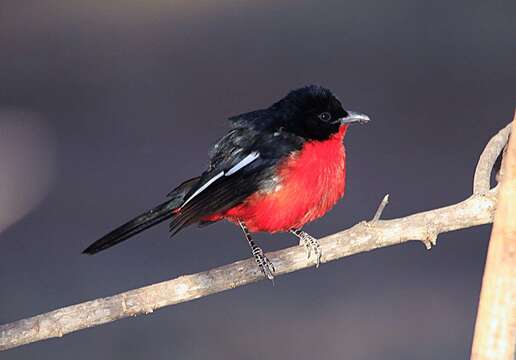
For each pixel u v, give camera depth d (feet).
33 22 72.33
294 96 25.44
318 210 25.05
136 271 44.14
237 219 25.20
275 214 24.62
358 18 71.92
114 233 25.34
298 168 24.38
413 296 41.57
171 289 20.86
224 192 24.57
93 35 71.36
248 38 70.59
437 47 67.82
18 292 42.68
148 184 53.16
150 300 20.67
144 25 73.10
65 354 38.04
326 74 66.03
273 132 24.99
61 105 63.41
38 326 20.08
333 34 70.38
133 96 64.34
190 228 47.32
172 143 58.13
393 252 44.98
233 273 21.39
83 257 45.57
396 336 38.93
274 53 68.23
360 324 39.63
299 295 41.96
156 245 46.11
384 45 68.08
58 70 67.41
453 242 45.24
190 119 61.31
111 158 56.24
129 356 38.14
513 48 66.74
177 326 39.78
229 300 41.63
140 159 56.13
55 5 74.79
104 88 65.26
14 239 47.34
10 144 56.85
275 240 45.85
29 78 65.31
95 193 52.06
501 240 12.62
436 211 20.92
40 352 38.24
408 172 53.11
